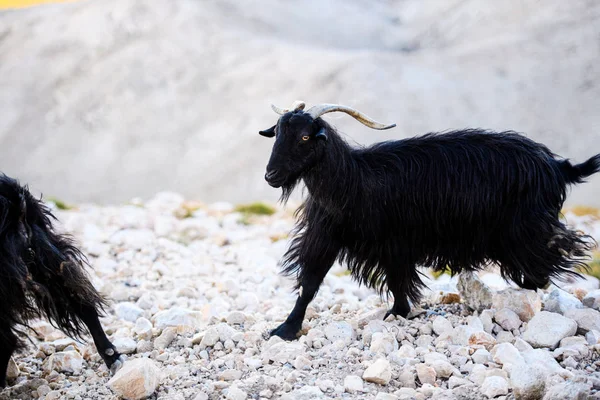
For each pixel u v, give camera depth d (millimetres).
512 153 6418
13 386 6133
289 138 6004
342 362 5957
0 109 65062
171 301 8352
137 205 16328
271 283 9242
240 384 5637
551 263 6516
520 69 59500
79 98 65188
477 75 60906
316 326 6781
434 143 6535
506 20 70062
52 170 56125
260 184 51062
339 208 6273
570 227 7199
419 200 6383
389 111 54938
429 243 6551
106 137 59281
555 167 6543
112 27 75438
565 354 5875
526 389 5082
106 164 56469
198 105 62906
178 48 71750
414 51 71062
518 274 6625
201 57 70188
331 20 83562
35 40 76188
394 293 6816
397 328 6473
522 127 51719
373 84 60281
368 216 6352
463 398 5316
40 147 59312
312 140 6027
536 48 62094
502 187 6355
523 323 6516
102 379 6172
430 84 59312
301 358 5926
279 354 6043
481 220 6406
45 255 5883
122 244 11344
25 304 5828
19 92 68000
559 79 57750
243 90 63906
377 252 6555
